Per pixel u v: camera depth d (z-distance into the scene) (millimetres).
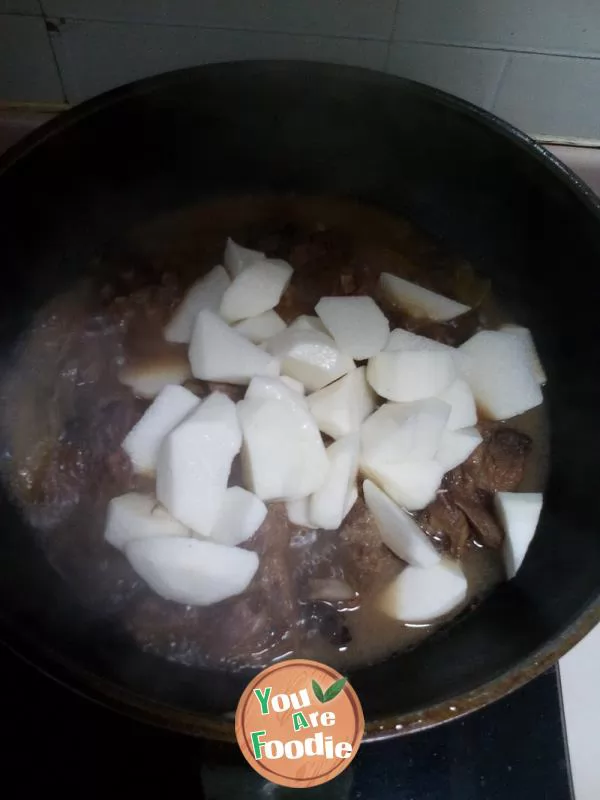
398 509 321
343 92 337
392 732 237
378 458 321
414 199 401
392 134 361
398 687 278
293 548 320
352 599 313
